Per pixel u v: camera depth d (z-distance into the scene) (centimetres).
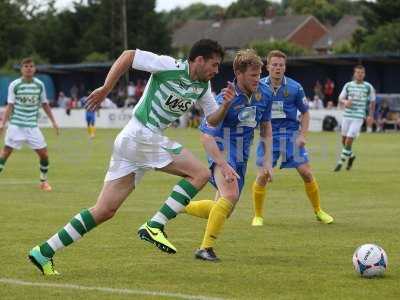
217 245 2039
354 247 2019
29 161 4994
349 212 2703
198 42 1648
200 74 1656
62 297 1461
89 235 2177
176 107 1672
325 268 1741
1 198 3062
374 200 3031
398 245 2052
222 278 1633
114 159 1661
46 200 3005
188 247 2008
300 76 11338
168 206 1709
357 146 6303
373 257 1633
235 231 2280
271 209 2778
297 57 10319
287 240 2123
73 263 1788
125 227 2327
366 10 14688
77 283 1580
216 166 1878
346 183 3628
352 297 1467
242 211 2725
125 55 1630
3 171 4272
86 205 2856
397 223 2445
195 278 1630
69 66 12100
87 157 5284
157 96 1658
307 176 2455
